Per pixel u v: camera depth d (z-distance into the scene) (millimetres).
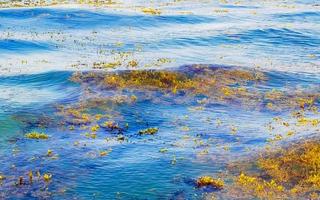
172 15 66812
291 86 38469
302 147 24766
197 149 25484
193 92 35438
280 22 66625
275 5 82375
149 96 34094
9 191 20859
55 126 28484
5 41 49406
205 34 57281
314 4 84312
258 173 22484
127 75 37219
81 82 36062
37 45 49500
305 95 36125
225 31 59031
